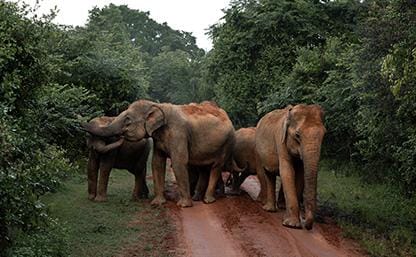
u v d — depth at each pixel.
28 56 9.05
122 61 20.53
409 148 11.40
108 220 10.94
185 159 13.12
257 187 16.77
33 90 9.34
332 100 18.05
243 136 14.88
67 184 14.61
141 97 21.42
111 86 19.67
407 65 8.64
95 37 21.42
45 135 11.33
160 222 11.05
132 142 13.43
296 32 25.78
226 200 13.76
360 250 9.54
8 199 6.41
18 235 7.62
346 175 18.64
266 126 12.70
